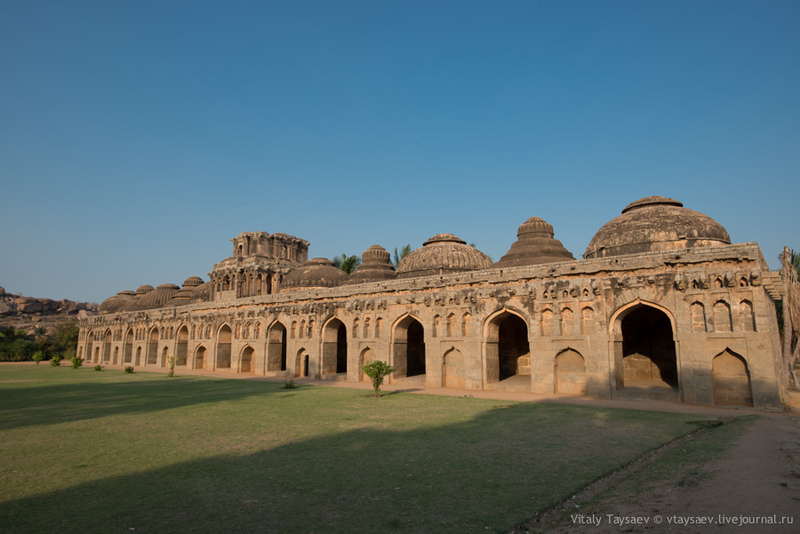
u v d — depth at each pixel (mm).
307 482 7047
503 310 19922
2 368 40062
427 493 6527
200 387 21828
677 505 5457
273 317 29641
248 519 5656
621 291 17078
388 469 7695
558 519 5645
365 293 24984
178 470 7727
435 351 21641
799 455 7383
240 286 40562
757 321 14602
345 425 11555
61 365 46531
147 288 56312
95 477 7379
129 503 6227
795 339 25438
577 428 11047
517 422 11859
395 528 5348
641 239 19656
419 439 9898
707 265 15648
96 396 18188
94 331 50094
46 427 11555
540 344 18656
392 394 18516
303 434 10477
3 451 9094
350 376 25062
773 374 14164
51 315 85500
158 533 5266
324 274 33125
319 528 5371
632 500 5863
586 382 17500
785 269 21625
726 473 6453
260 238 42000
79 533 5266
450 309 21453
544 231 25031
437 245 28484
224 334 34312
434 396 17766
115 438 10211
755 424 10797
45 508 6059
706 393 15117
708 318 15375
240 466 7926
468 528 5340
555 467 7766
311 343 27297
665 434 10336
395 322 23406
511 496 6383
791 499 5293
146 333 41562
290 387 21000
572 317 18062
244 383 24016
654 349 21312
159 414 13461
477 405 15055
